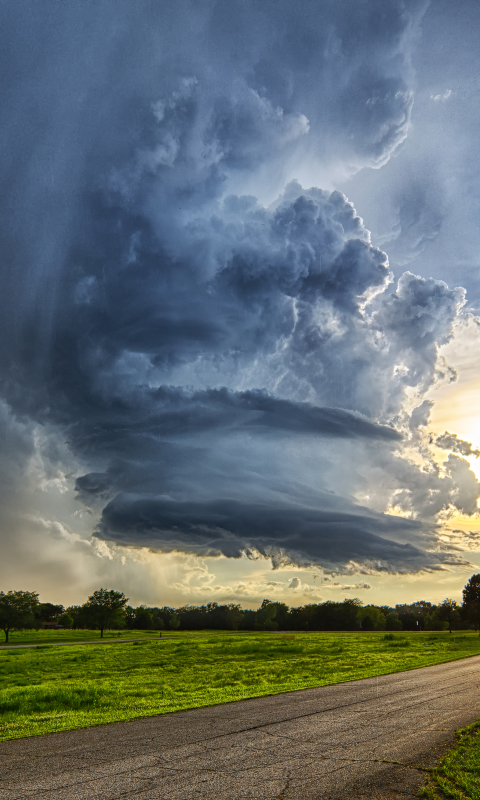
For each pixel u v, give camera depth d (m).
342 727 14.62
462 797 8.71
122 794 8.93
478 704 18.53
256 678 30.28
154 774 10.14
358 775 9.98
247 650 60.31
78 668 43.81
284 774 10.08
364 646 68.12
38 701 21.23
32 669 44.00
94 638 124.00
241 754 11.68
